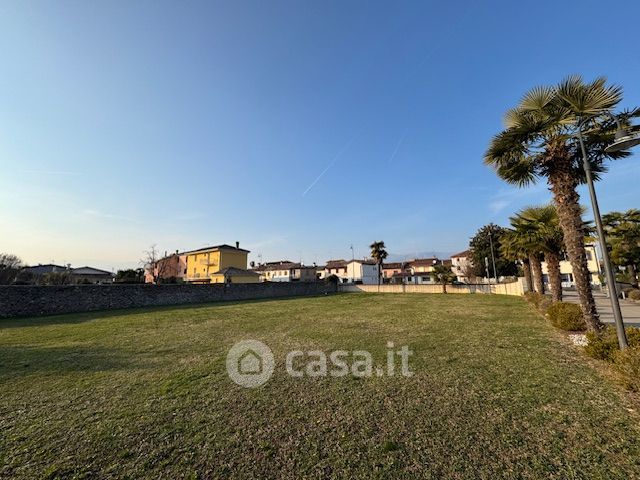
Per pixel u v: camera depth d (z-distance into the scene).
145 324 12.86
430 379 5.42
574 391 4.73
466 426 3.69
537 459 3.00
